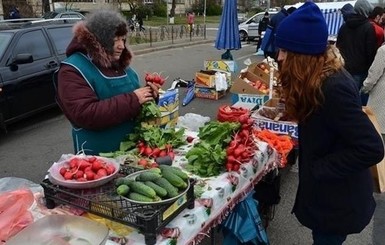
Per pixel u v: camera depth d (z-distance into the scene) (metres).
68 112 2.11
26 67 5.59
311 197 1.84
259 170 2.35
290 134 3.30
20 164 4.52
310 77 1.57
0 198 1.56
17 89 5.41
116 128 2.24
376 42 5.18
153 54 14.51
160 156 2.12
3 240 1.43
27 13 20.97
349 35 5.28
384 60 3.92
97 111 2.06
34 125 6.02
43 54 5.96
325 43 1.57
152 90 2.29
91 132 2.20
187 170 2.04
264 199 2.80
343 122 1.57
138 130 2.28
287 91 1.67
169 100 3.80
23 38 5.68
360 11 5.15
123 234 1.49
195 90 7.57
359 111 1.56
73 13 16.34
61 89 2.11
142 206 1.45
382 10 5.89
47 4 22.11
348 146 1.62
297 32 1.56
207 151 2.04
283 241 2.94
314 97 1.59
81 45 2.12
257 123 3.41
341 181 1.75
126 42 2.30
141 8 28.89
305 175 1.84
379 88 4.04
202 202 1.74
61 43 6.36
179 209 1.57
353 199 1.78
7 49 5.39
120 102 2.12
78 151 2.27
